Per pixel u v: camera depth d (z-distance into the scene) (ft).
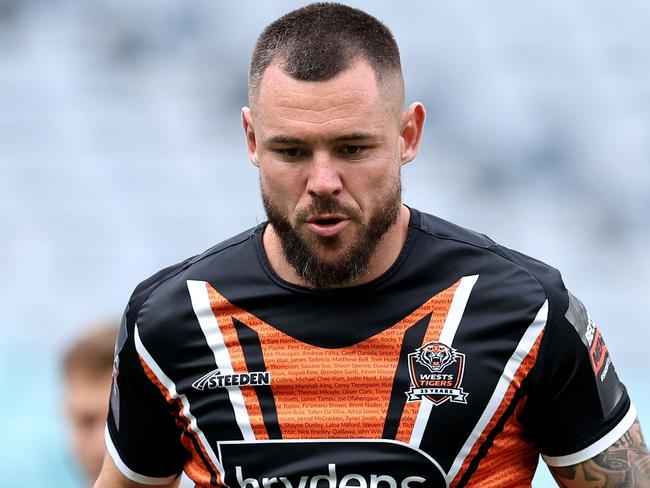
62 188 139.03
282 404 30.73
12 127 142.41
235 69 145.28
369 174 28.94
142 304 32.60
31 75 145.07
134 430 33.19
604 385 30.81
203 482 31.76
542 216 136.05
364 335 30.58
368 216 29.22
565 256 133.90
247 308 31.58
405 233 31.78
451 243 31.65
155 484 34.06
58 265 133.39
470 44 144.46
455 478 30.04
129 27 147.13
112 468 34.12
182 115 143.13
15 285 130.52
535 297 30.63
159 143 141.69
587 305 130.72
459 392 29.99
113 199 138.31
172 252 135.85
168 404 32.27
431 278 31.12
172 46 146.30
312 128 28.37
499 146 139.44
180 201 138.92
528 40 145.28
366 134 28.58
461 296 30.78
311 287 30.96
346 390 30.40
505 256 31.63
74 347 42.73
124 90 144.46
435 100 142.10
